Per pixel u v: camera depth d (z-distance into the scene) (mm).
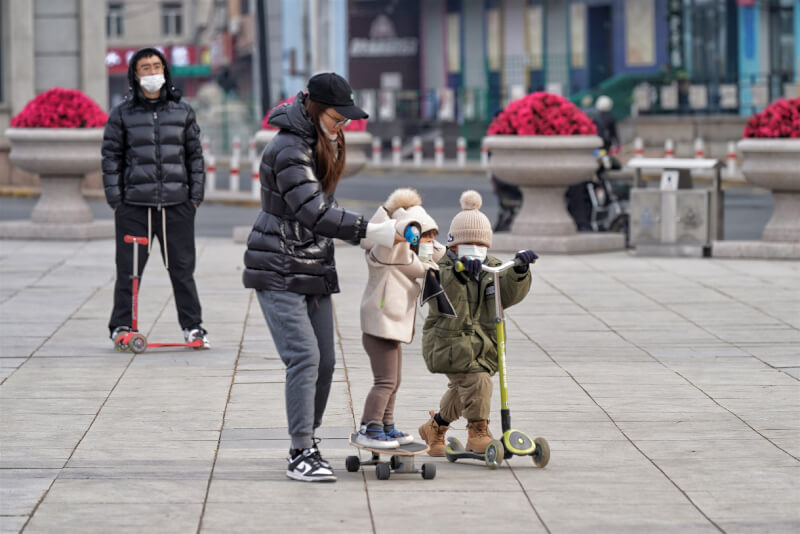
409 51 145000
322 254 17672
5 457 18641
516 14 135125
